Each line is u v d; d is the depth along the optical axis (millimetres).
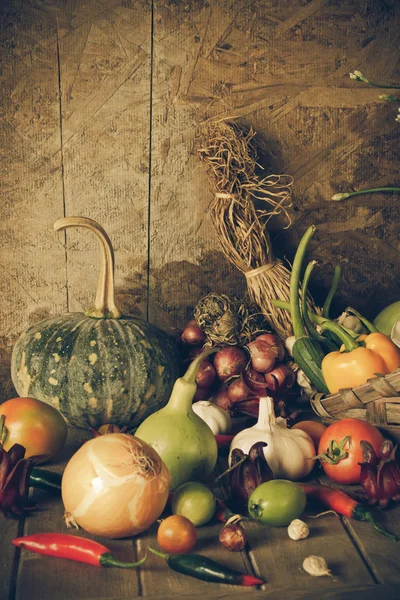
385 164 2076
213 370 1877
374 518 1347
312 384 1764
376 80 2021
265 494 1305
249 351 1869
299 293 1992
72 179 1998
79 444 1699
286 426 1621
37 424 1516
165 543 1208
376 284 2145
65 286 2066
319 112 2027
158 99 1977
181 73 1970
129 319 1874
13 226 2010
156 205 2035
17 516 1334
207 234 2062
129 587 1129
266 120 2018
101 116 1972
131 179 2014
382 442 1468
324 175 2064
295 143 2037
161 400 1801
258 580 1128
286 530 1307
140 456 1243
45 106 1951
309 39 1985
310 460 1512
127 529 1240
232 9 1950
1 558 1201
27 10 1901
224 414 1705
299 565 1194
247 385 1820
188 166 2018
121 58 1947
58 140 1973
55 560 1199
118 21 1931
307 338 1753
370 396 1533
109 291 1861
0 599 1089
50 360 1746
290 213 2074
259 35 1971
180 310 2107
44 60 1929
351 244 2113
